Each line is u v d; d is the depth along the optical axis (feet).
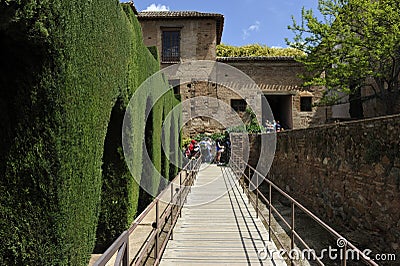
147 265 14.48
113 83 14.23
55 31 9.00
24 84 9.29
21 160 9.34
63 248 9.66
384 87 47.16
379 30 36.88
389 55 38.37
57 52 9.24
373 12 37.19
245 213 23.95
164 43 66.95
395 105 42.09
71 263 10.10
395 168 16.30
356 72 41.91
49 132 9.34
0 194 9.35
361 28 40.81
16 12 7.89
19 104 9.31
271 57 66.49
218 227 20.24
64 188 9.62
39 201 9.38
